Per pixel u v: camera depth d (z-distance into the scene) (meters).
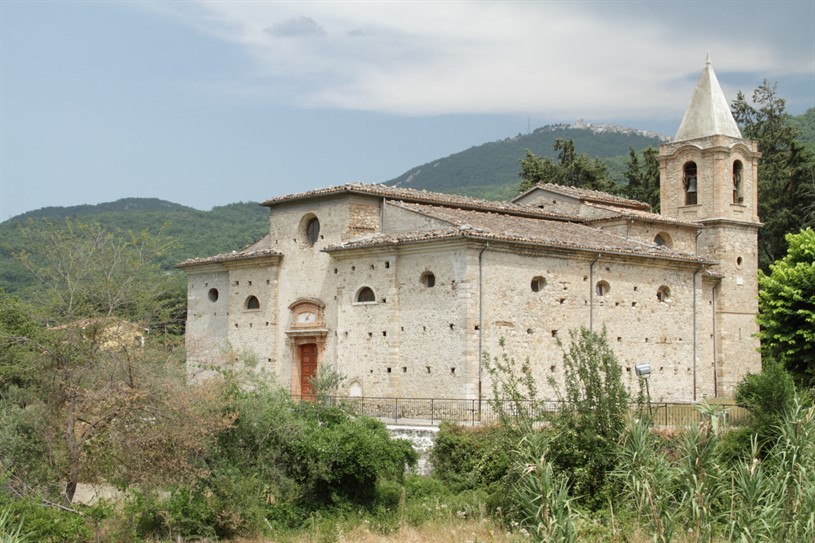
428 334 47.72
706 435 29.41
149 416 34.50
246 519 34.38
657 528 27.56
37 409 35.09
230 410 36.19
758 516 26.91
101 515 31.84
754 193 66.19
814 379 49.94
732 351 62.84
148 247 39.62
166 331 39.00
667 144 67.06
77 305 37.56
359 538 33.53
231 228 132.62
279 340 55.50
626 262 53.47
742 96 94.25
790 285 51.44
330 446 36.44
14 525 29.69
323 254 53.56
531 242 48.28
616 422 33.72
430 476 39.66
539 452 32.44
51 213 155.62
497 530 33.09
